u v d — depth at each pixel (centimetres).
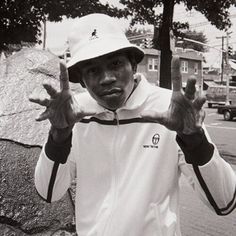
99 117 177
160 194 169
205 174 155
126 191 170
